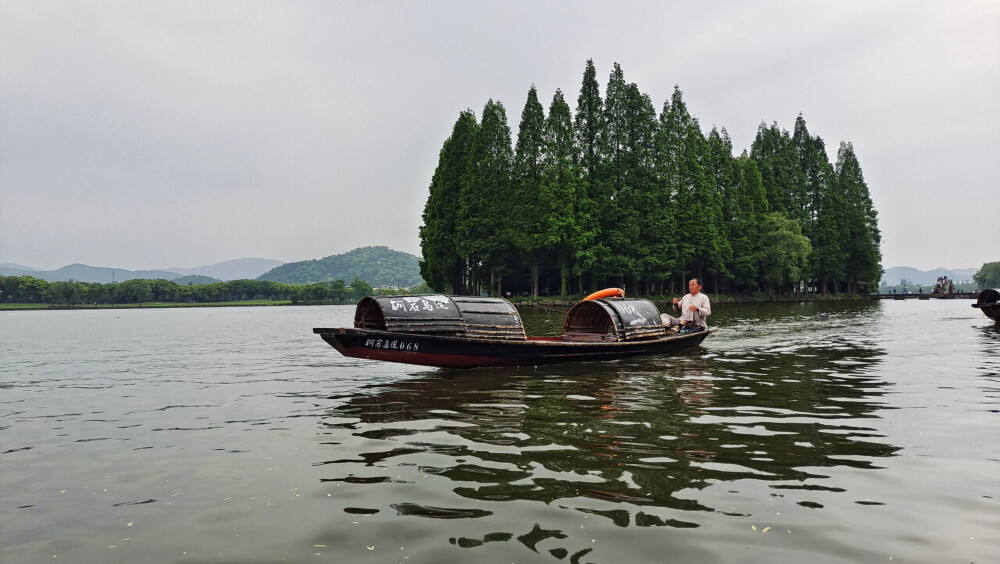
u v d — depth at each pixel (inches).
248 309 4776.1
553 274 2411.4
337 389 328.2
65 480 169.9
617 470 168.9
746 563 111.3
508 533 126.1
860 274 3230.8
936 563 111.0
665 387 316.8
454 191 2320.4
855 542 120.3
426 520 133.6
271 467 177.6
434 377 367.6
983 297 829.2
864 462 175.6
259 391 327.3
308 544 122.4
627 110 2273.6
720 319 1061.1
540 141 2132.1
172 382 374.6
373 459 183.3
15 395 330.6
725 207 2588.6
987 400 272.8
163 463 185.3
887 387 311.7
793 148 3043.8
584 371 384.8
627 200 2175.2
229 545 123.1
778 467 171.0
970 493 148.5
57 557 119.1
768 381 336.5
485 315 409.1
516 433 213.6
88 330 1211.9
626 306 486.9
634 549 117.6
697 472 166.7
